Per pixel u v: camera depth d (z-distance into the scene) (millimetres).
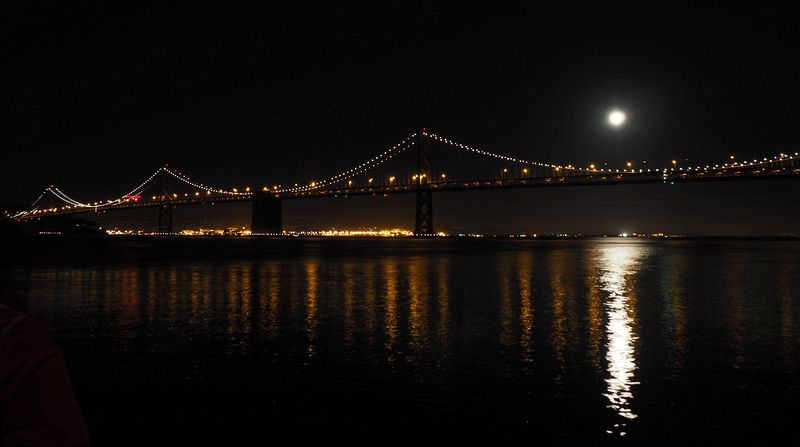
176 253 70062
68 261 51625
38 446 1175
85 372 11719
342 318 18656
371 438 8352
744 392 10430
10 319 1295
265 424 8883
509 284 30703
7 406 1215
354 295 25281
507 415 9242
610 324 17516
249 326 17109
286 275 36625
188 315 19297
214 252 73938
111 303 22375
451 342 14742
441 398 10109
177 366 12219
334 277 35281
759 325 17359
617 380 11188
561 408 9586
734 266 47188
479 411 9445
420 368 12078
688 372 11758
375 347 14125
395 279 33750
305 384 10922
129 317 18812
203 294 25609
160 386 10766
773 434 8523
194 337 15383
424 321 18062
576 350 13797
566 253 76438
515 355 13258
